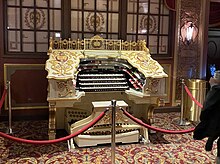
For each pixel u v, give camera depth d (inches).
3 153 148.9
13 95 210.8
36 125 201.8
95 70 185.5
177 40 243.0
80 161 140.6
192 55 250.1
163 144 166.4
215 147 160.9
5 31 205.8
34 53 214.1
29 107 214.7
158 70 176.4
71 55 184.5
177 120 219.0
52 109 159.5
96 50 200.1
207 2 245.9
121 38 228.7
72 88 158.9
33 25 212.1
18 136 175.6
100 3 223.0
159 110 244.4
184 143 168.6
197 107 205.8
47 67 163.2
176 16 239.9
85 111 187.2
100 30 225.8
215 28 293.3
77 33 221.0
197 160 143.5
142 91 170.1
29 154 148.3
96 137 160.4
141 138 174.1
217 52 316.8
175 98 248.8
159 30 240.5
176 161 141.9
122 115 159.0
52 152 151.7
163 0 237.8
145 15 235.0
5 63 206.2
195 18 245.8
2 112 210.7
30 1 209.2
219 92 104.2
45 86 216.5
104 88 174.7
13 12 206.5
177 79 247.9
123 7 226.2
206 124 108.7
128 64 191.0
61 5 214.5
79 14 219.6
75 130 160.9
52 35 216.5
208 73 313.1
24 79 211.9
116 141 163.6
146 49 205.8
